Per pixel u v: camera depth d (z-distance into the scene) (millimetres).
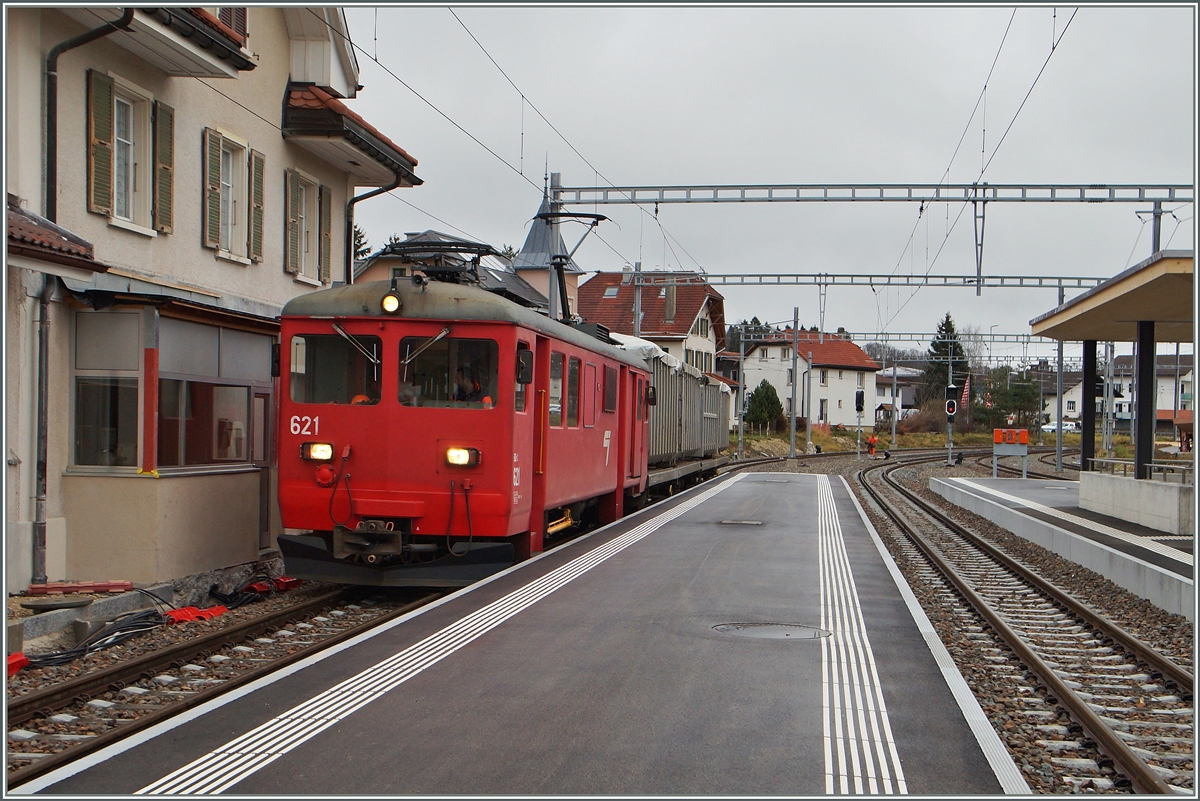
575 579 11766
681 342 58812
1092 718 6672
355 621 10906
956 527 21109
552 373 13500
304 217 18203
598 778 5398
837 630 9180
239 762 5605
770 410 74375
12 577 10758
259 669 7762
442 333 11648
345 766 5551
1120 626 10922
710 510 21188
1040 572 15188
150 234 13109
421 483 11617
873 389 97188
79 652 9227
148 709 7461
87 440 11836
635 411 19969
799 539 16234
